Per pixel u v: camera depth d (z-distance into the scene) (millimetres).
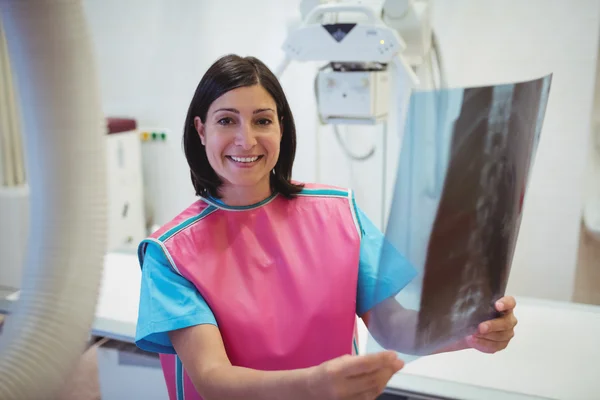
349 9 1830
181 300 959
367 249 1091
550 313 1708
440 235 804
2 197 2492
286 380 798
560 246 2568
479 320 940
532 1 2332
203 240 1027
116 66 3119
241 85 979
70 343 583
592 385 1339
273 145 1015
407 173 790
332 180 2846
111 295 1800
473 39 2455
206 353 901
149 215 3287
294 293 1014
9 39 574
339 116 2053
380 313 931
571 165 2463
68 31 570
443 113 748
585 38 2301
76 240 585
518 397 1291
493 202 820
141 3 2973
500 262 898
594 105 2373
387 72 2094
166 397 1695
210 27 2889
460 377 1384
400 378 1377
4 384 545
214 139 990
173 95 3066
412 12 1837
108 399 1770
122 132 2928
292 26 2070
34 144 585
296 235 1073
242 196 1074
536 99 782
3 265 2529
